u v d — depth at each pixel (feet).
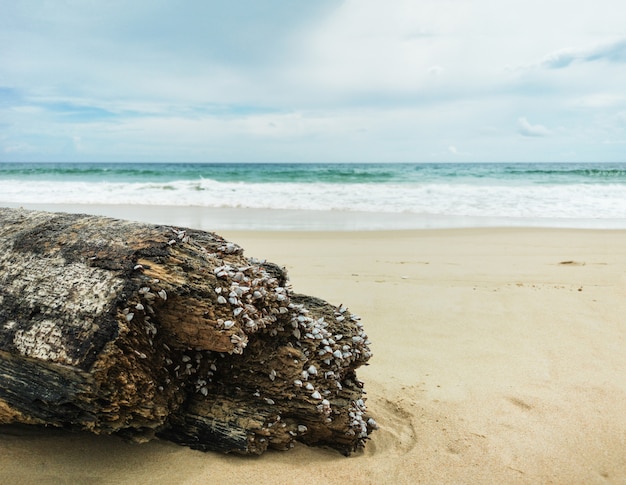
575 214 54.49
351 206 61.57
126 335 9.10
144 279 9.52
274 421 11.12
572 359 16.56
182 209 59.21
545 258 31.58
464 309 21.48
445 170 143.43
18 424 10.61
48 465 9.59
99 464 9.81
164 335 10.18
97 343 8.80
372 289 24.45
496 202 64.18
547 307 21.52
